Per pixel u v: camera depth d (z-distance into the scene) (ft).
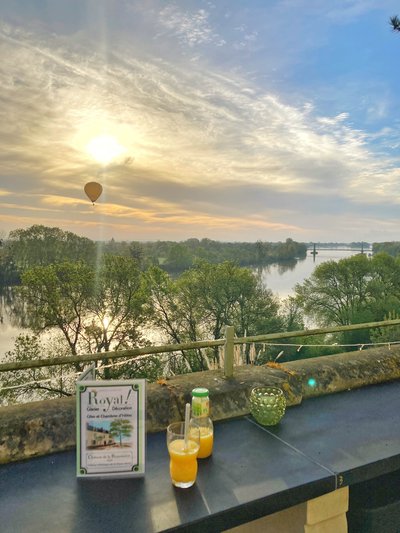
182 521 3.43
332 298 98.17
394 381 6.93
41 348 54.65
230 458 4.47
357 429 5.16
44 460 4.49
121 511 3.58
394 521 4.94
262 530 4.79
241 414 5.58
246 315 74.23
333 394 6.36
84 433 4.17
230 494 3.80
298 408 5.84
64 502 3.73
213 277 71.97
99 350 59.47
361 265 93.35
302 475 4.12
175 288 69.21
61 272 57.21
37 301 55.98
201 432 4.46
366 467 4.30
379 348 7.91
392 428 5.17
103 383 4.21
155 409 5.28
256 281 75.31
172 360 53.98
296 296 94.99
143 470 4.16
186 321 71.56
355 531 4.90
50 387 48.67
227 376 6.23
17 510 3.61
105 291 60.29
